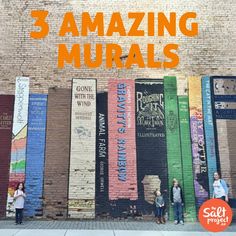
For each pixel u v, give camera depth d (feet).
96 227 37.91
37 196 42.63
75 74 46.11
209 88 46.03
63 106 45.27
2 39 46.80
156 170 43.62
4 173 43.11
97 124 44.78
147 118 45.14
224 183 41.37
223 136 44.68
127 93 45.75
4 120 44.57
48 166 43.45
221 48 47.21
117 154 43.96
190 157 44.09
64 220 42.01
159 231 35.63
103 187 42.98
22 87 45.57
